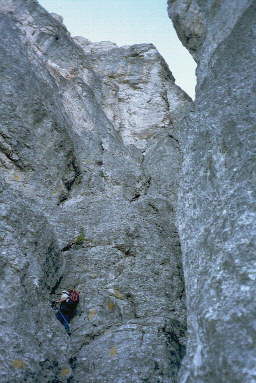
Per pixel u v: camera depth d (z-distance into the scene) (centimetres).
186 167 1267
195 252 1038
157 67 2328
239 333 755
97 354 1025
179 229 1174
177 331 1125
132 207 1541
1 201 1258
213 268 916
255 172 1019
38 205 1415
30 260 1134
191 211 1148
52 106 1694
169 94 2270
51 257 1231
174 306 1221
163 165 1819
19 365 901
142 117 2150
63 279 1241
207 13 1959
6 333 941
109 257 1295
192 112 1398
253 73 1352
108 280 1236
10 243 1134
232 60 1509
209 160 1180
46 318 1056
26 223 1232
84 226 1398
